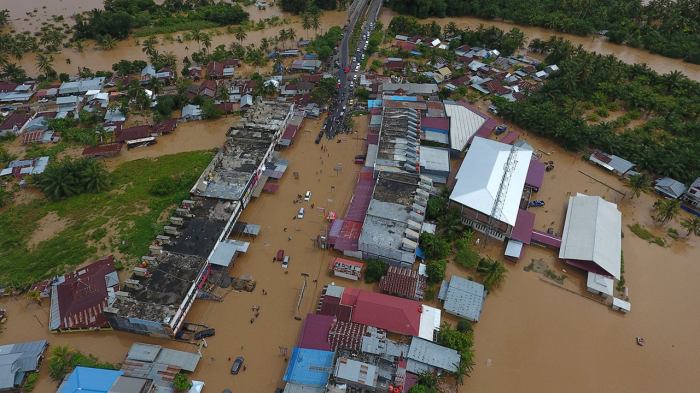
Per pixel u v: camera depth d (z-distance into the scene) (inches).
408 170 5260.8
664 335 3956.7
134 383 3243.1
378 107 6668.3
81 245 4598.9
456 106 6510.8
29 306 4074.8
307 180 5502.0
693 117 6525.6
